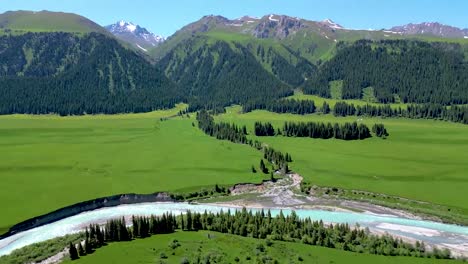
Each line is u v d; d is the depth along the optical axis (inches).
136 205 6274.6
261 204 6446.9
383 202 6471.5
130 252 4013.3
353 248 4461.1
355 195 6781.5
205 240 4384.8
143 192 6737.2
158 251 4052.7
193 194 6752.0
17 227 5280.5
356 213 6082.7
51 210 5826.8
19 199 6200.8
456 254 4566.9
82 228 5251.0
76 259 3863.2
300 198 6727.4
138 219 4547.2
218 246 4244.6
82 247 4018.2
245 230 4685.0
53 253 4239.7
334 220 5767.7
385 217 5935.0
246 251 4156.0
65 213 5856.3
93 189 6766.7
